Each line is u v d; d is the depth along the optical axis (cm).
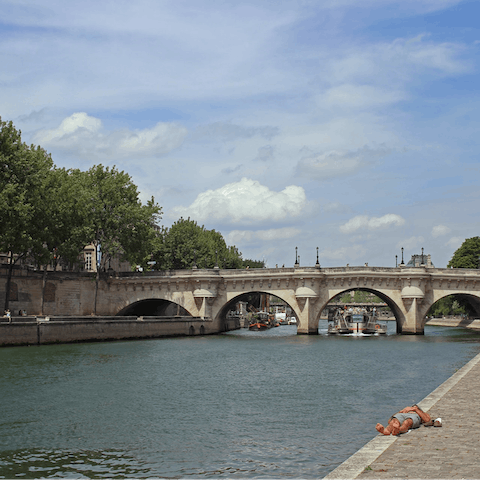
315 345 8400
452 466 1634
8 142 7819
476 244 14962
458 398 2686
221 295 10756
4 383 4512
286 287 10475
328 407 3712
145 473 2403
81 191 9556
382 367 5734
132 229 10344
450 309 17725
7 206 7450
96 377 4912
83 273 10356
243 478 2317
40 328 7275
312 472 2375
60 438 2958
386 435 2020
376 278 10238
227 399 4000
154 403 3853
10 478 2348
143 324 9181
